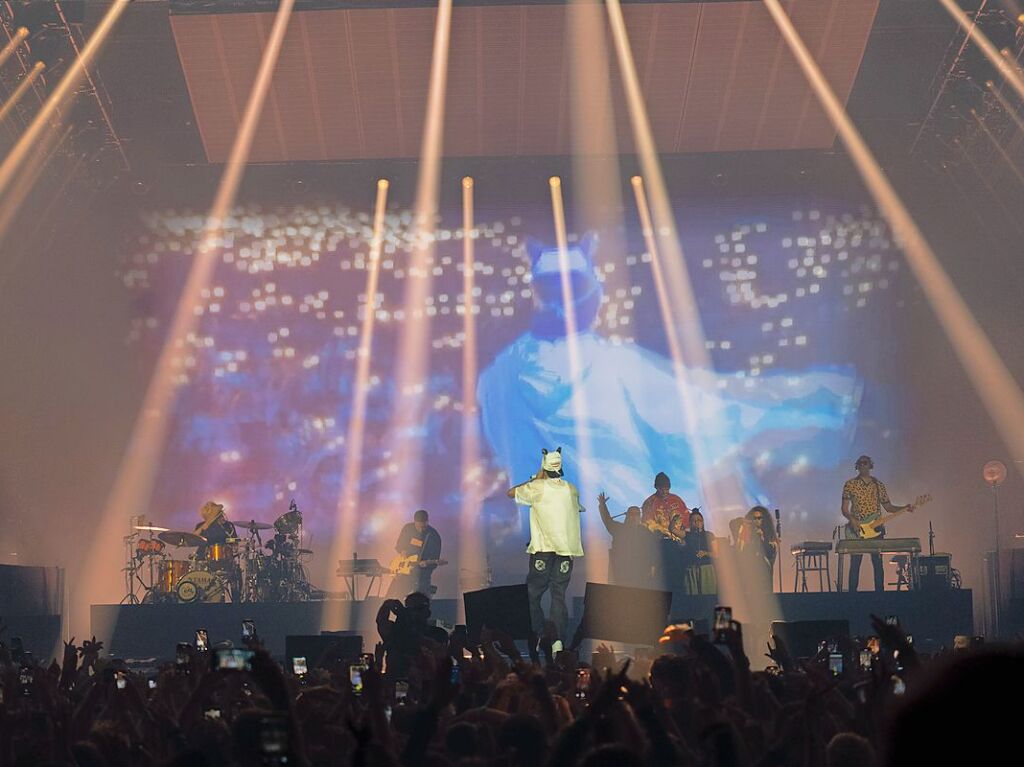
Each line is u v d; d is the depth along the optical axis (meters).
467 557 21.16
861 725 3.68
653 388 21.44
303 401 21.38
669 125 20.11
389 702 5.05
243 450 21.27
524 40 18.33
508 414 21.36
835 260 21.42
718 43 18.44
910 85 19.70
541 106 19.70
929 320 21.31
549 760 3.20
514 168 21.38
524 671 4.52
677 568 15.79
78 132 19.67
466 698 4.95
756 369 21.48
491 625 9.11
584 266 21.48
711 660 5.06
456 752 3.76
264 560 18.05
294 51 18.39
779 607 15.45
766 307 21.47
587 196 21.44
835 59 18.61
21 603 17.33
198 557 17.84
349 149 20.53
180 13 17.50
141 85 19.38
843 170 21.27
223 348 21.38
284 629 16.06
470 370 21.45
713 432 21.41
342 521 21.22
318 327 21.42
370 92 19.27
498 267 21.52
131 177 20.81
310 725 3.92
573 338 21.47
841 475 21.31
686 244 21.52
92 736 3.74
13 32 17.17
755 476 21.33
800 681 5.26
